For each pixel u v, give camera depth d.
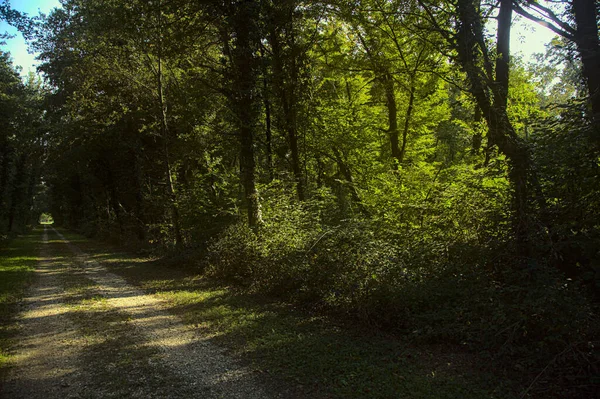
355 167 18.70
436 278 6.90
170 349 6.13
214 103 17.08
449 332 5.77
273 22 13.14
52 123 28.62
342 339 6.29
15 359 5.79
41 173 39.09
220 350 6.01
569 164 6.03
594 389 4.25
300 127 15.86
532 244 6.25
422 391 4.42
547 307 4.75
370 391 4.46
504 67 8.27
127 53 19.28
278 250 10.30
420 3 10.52
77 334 7.07
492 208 7.49
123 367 5.41
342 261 7.88
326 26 16.52
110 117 23.11
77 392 4.65
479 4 8.46
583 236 5.77
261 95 13.51
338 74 17.81
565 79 9.54
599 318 4.77
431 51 14.14
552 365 4.65
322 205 14.18
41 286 12.55
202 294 10.36
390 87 16.95
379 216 11.22
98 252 25.95
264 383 4.79
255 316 7.81
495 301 5.68
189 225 18.75
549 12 8.14
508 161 6.96
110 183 34.62
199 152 19.72
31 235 51.09
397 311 6.62
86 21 20.28
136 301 9.98
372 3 13.34
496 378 4.71
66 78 23.30
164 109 20.14
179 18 13.02
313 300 8.48
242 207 16.11
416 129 19.14
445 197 8.95
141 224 28.02
